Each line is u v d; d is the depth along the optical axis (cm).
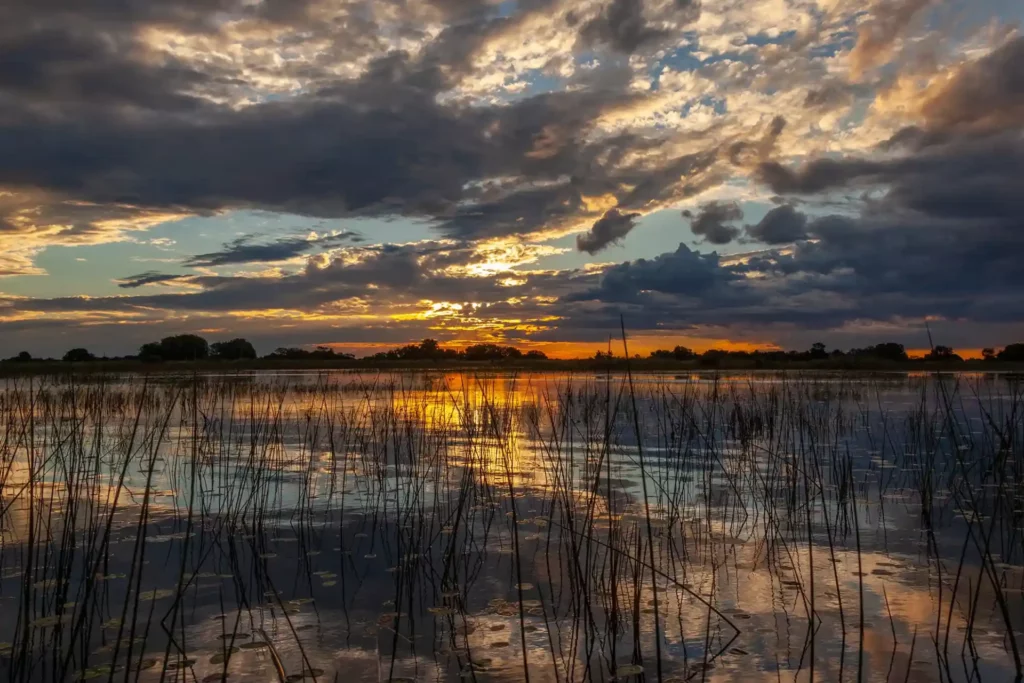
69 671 522
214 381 3441
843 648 552
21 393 1823
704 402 2358
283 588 687
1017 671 511
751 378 3797
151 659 538
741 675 511
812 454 1384
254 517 934
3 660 543
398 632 588
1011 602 639
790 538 849
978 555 774
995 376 3984
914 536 853
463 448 1474
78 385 2456
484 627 602
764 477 1202
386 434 1404
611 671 520
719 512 977
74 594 669
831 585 689
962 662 527
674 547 819
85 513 959
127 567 744
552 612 637
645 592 682
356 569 743
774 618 613
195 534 864
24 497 1035
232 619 613
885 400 2488
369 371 4534
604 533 872
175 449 1465
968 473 1212
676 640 574
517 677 511
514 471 1254
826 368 5012
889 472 1234
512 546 823
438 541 845
